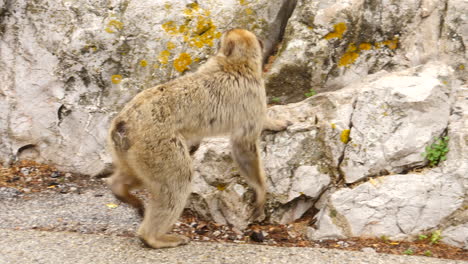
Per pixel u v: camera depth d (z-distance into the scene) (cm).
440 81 902
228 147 880
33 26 1103
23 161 1054
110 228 812
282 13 1143
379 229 782
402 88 882
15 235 740
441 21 1016
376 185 806
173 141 712
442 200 784
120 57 1085
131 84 1078
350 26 1030
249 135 784
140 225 777
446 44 1002
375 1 1034
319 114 912
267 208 851
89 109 1060
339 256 698
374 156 841
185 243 743
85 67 1077
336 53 1036
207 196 860
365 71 1032
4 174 1010
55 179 1013
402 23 1030
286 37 1074
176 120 726
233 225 845
